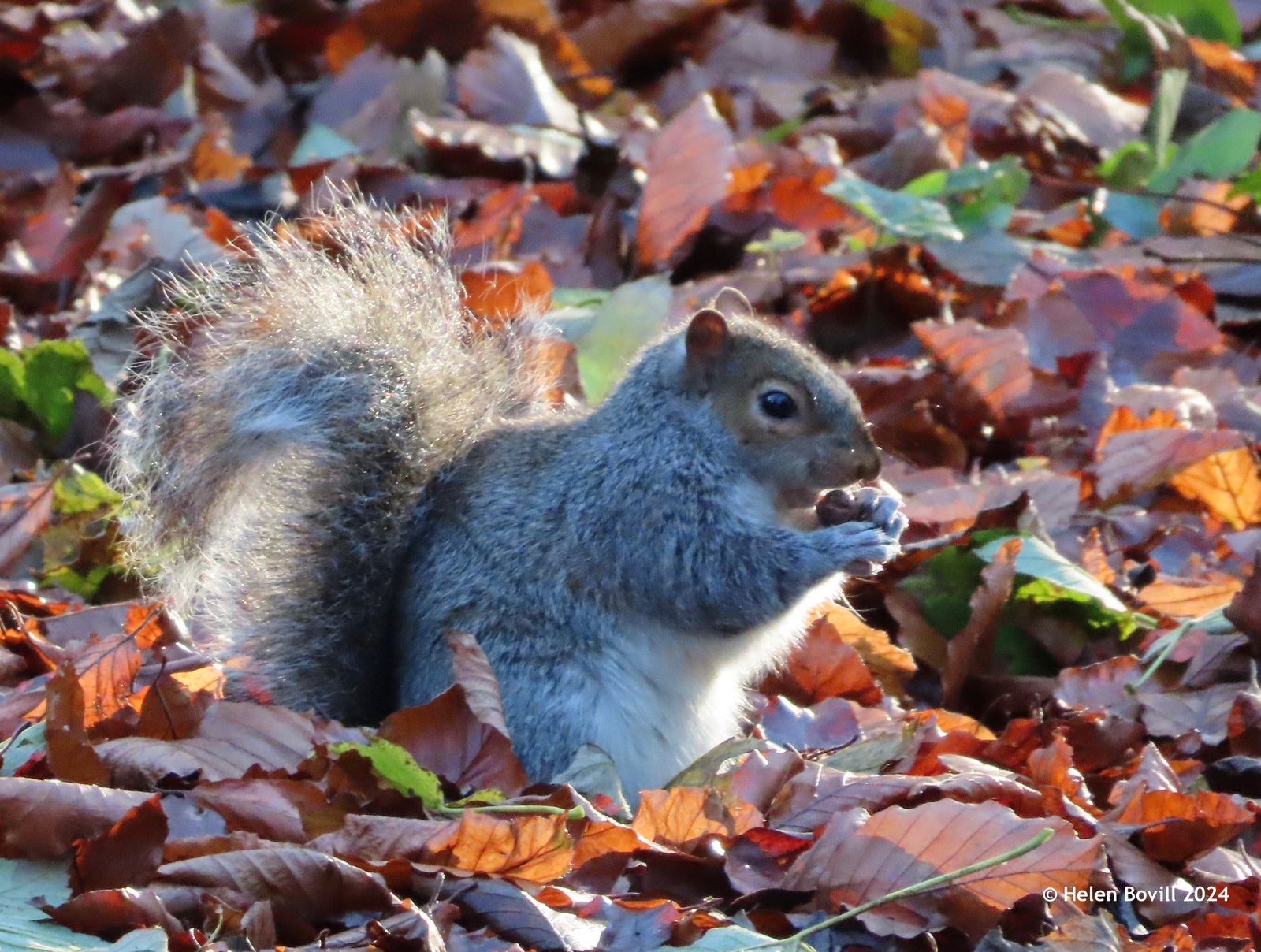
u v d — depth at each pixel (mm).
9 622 9492
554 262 14977
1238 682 9164
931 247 14758
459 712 7582
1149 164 17094
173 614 9102
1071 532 10727
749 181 16109
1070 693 9281
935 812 6715
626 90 20453
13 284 14555
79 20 20828
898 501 8922
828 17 21344
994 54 21094
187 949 6035
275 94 19250
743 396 8703
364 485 8492
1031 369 12977
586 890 6727
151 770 7297
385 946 5984
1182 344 13492
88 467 11539
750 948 6195
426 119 17156
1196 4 20812
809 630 9461
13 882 6324
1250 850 7617
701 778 7844
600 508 8461
